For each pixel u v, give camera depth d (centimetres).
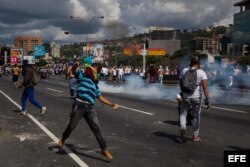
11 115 1438
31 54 14475
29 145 915
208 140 976
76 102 793
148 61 9550
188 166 739
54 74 8919
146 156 814
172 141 966
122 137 1016
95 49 7894
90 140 970
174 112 1548
